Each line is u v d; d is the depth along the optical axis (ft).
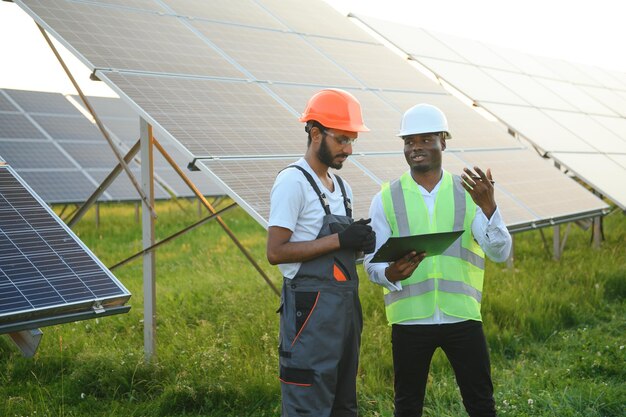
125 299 13.21
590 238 39.68
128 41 20.40
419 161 13.84
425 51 39.63
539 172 28.73
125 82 18.06
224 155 16.90
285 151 18.63
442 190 14.02
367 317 23.81
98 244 40.09
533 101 42.04
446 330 13.57
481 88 38.65
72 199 45.32
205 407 17.01
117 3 22.70
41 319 12.12
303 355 11.48
